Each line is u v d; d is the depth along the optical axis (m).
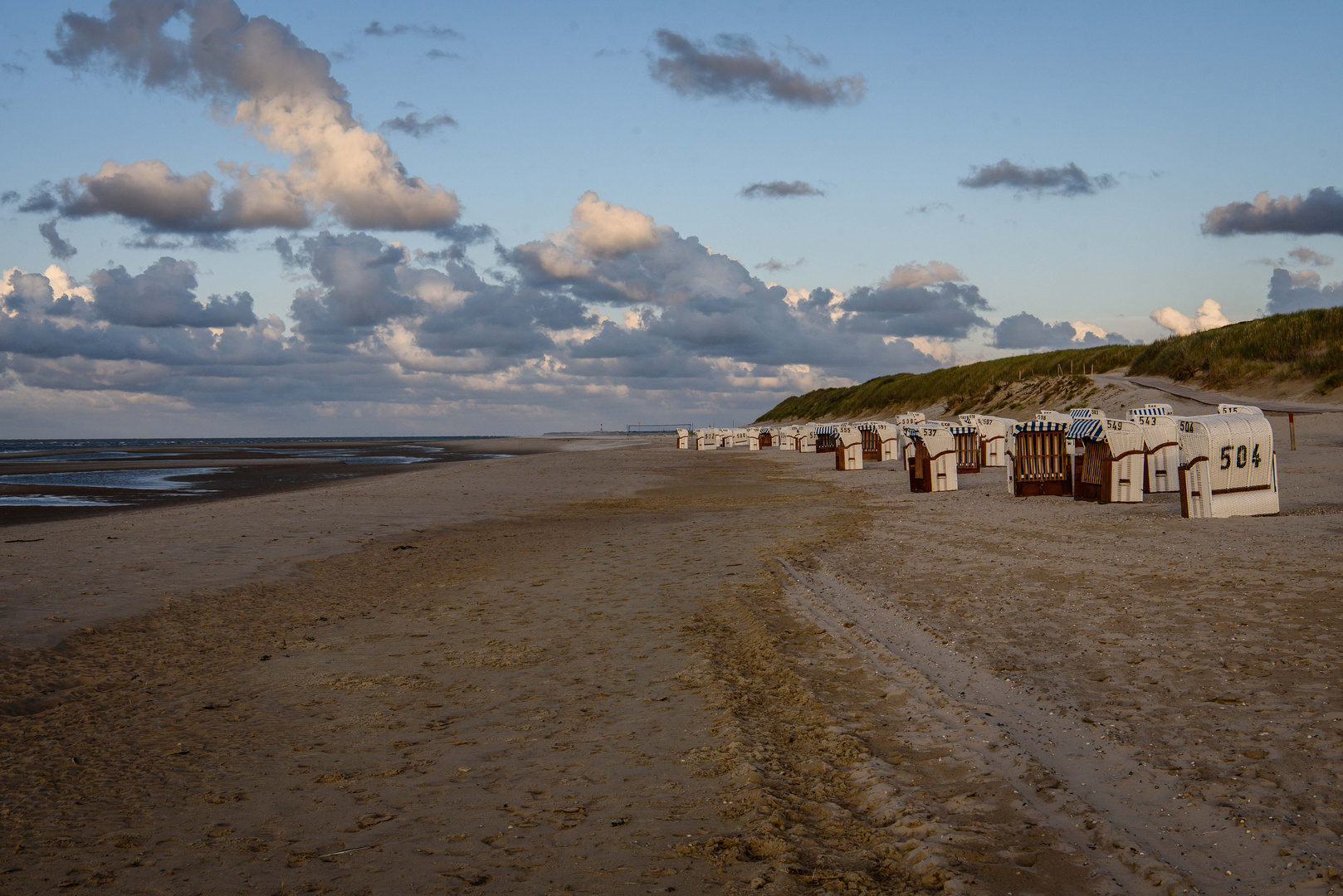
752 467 37.47
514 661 7.14
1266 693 5.34
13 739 5.38
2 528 17.25
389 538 15.41
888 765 4.65
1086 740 4.82
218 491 27.62
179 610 9.28
